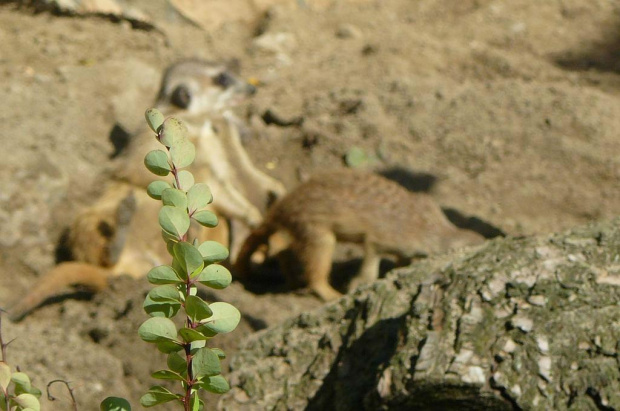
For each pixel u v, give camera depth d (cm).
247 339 544
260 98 1291
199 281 250
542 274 452
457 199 1066
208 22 1577
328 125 1191
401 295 503
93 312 781
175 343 253
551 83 1332
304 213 937
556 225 1012
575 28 1536
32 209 989
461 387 413
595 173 1090
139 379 682
